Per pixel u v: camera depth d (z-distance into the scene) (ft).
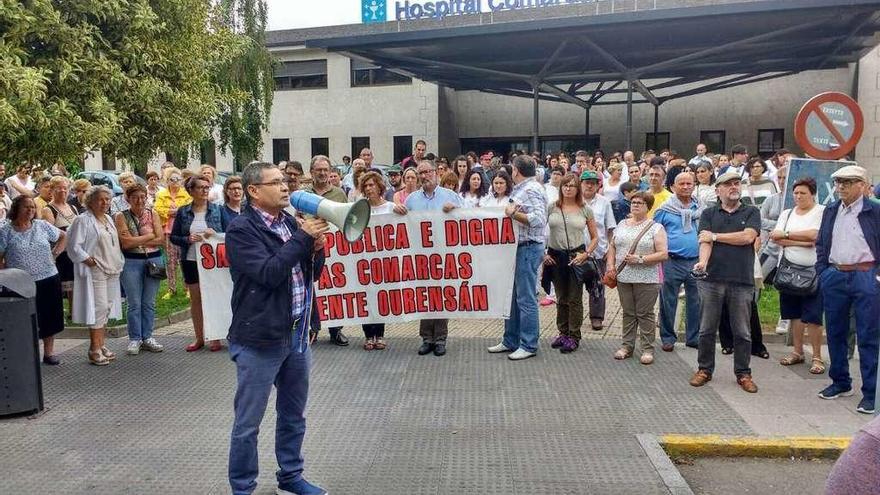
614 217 31.17
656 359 24.79
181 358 25.52
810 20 60.85
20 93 19.34
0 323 19.04
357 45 69.82
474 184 29.07
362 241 25.22
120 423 19.08
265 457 16.83
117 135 24.25
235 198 25.95
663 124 96.02
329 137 103.09
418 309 25.26
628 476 15.69
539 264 24.84
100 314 24.48
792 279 22.88
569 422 18.89
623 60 80.38
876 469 5.33
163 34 25.77
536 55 78.28
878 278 19.07
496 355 25.48
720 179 21.27
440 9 76.54
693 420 18.94
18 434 18.33
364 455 16.89
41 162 23.06
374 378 22.81
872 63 83.20
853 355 25.00
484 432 18.26
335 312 25.59
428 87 98.43
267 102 80.74
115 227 25.16
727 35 68.54
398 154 100.48
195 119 28.35
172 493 14.98
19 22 20.08
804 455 17.20
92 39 22.62
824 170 24.99
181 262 26.32
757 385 21.93
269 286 13.33
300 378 14.53
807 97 90.07
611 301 35.35
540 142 101.71
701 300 21.88
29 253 23.50
